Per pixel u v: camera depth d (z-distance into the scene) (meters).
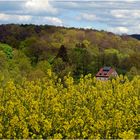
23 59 113.75
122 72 139.38
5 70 81.38
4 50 123.94
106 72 129.00
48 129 27.48
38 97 31.91
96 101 31.20
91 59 144.62
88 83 35.19
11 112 28.41
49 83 34.12
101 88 35.12
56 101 29.92
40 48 166.25
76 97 31.81
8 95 30.86
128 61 151.00
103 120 29.66
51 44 188.25
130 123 31.08
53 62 128.75
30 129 28.50
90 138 27.14
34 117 27.70
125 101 33.34
